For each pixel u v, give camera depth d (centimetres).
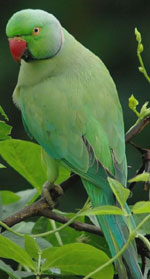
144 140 1381
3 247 488
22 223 630
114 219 569
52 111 671
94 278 512
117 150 645
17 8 1669
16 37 683
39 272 498
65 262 503
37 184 649
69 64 689
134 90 1545
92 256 500
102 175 625
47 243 561
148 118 598
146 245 525
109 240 566
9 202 639
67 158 651
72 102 664
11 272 497
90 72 681
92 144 642
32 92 695
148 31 1627
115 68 1595
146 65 1576
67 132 659
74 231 617
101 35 1641
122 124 666
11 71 1527
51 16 695
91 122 651
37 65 693
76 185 1377
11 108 1522
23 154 634
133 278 526
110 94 671
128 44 1616
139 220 570
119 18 1655
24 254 488
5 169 1394
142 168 585
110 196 615
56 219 565
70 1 1673
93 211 464
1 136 609
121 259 530
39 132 680
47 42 684
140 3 1652
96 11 1658
